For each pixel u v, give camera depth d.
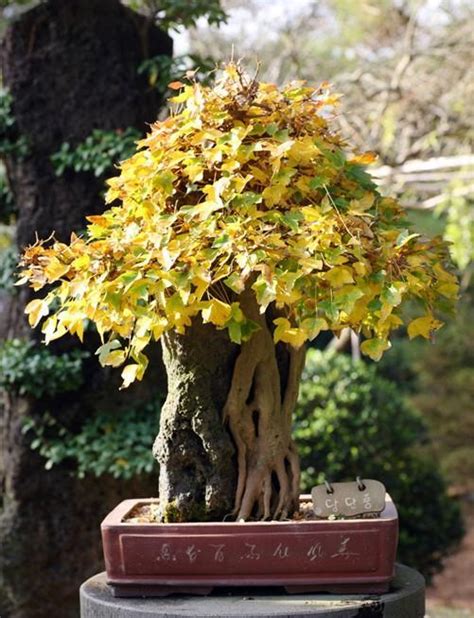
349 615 1.70
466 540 7.28
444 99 5.49
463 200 5.24
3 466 3.64
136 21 3.67
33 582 3.55
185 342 1.97
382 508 1.87
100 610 1.79
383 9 5.72
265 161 1.87
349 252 1.74
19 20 3.62
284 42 5.81
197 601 1.78
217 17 3.69
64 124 3.60
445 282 1.92
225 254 1.79
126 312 1.77
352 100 5.62
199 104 1.87
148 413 3.53
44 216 3.59
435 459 7.17
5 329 3.68
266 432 1.98
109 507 3.57
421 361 7.71
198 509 1.96
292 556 1.78
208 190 1.78
